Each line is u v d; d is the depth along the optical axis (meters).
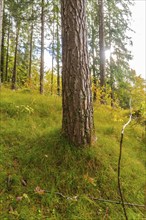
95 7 13.48
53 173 4.27
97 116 8.02
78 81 4.62
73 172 4.30
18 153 4.73
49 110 7.22
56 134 4.98
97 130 6.58
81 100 4.64
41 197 3.84
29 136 5.30
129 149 6.06
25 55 25.02
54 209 3.71
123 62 14.33
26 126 5.88
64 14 4.71
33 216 3.52
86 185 4.16
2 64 23.64
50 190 3.99
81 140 4.68
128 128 7.31
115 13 13.54
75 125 4.66
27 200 3.74
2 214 3.46
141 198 4.29
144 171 5.15
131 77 11.47
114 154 5.08
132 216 3.86
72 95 4.64
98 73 13.86
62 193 4.00
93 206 3.88
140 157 5.94
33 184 4.06
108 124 7.43
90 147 4.72
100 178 4.33
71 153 4.54
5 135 5.25
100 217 3.74
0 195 3.76
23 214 3.51
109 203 3.99
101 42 12.32
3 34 21.27
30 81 12.62
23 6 13.56
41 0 13.07
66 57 4.67
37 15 14.15
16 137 5.24
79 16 4.64
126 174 4.64
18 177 4.12
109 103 10.02
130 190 4.35
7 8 15.45
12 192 3.86
